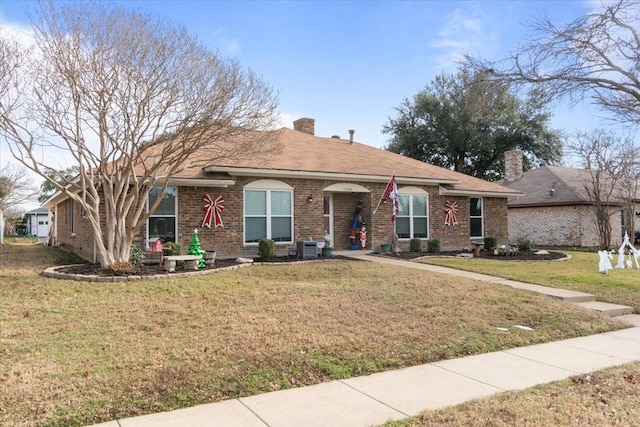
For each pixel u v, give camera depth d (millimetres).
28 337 6129
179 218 13945
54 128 10281
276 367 5391
